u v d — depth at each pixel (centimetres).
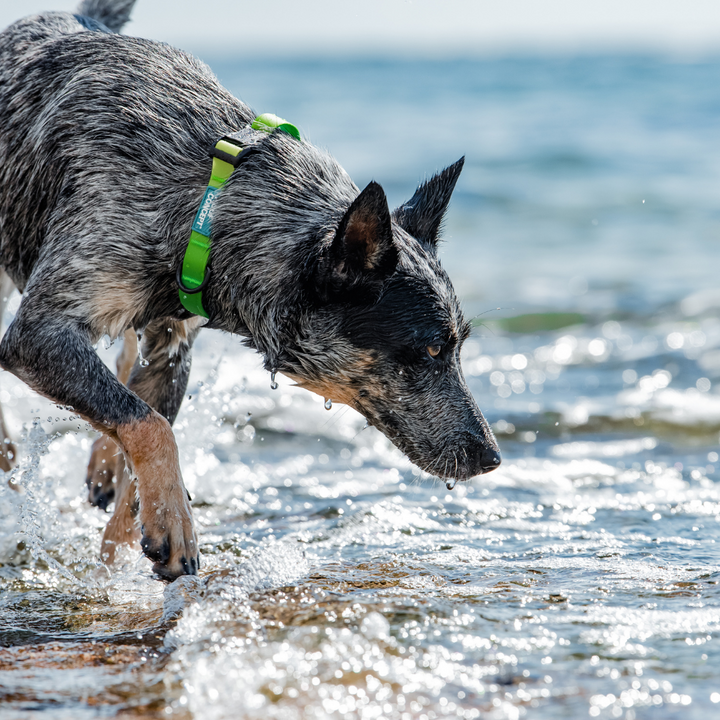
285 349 601
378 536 642
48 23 682
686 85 6794
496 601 491
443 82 8019
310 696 381
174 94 611
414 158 3216
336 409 1105
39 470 692
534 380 1234
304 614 470
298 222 591
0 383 1090
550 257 1995
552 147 3516
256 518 714
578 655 420
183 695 386
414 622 457
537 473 852
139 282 588
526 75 8956
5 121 631
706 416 1036
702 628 451
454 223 2364
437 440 611
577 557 583
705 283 1716
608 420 1038
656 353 1312
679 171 2966
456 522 682
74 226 580
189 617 471
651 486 804
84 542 672
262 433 1014
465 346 1429
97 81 605
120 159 584
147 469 552
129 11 819
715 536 633
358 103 5784
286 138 624
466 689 387
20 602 541
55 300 571
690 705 371
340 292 575
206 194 585
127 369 778
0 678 412
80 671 419
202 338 1393
